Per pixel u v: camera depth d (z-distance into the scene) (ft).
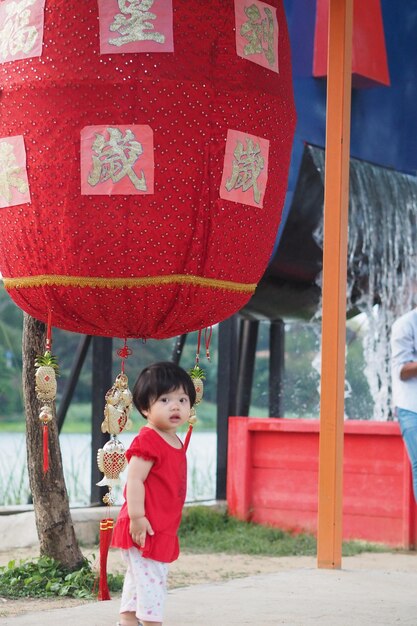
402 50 30.40
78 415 76.84
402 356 23.31
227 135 14.76
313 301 31.83
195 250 14.66
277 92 15.66
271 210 15.75
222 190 14.76
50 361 15.08
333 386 21.07
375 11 29.81
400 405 23.36
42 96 14.60
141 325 15.17
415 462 23.13
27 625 15.26
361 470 27.22
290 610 16.80
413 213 32.68
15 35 14.97
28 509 27.40
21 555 23.77
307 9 28.55
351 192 30.27
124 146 14.32
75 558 20.06
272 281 30.07
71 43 14.57
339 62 21.29
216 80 14.74
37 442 19.86
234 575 22.21
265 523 28.63
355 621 16.06
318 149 28.86
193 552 25.46
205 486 37.76
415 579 20.08
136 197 14.34
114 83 14.34
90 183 14.37
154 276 14.57
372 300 32.91
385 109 30.48
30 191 14.70
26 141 14.70
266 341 64.54
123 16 14.51
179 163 14.44
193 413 15.10
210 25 14.83
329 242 21.22
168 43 14.52
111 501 15.39
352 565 23.17
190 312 15.06
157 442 13.21
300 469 28.25
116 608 16.52
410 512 26.30
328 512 21.16
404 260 32.63
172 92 14.43
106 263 14.48
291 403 50.03
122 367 15.51
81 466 42.80
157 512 13.17
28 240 14.85
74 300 14.83
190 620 15.94
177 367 13.51
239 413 32.76
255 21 15.38
